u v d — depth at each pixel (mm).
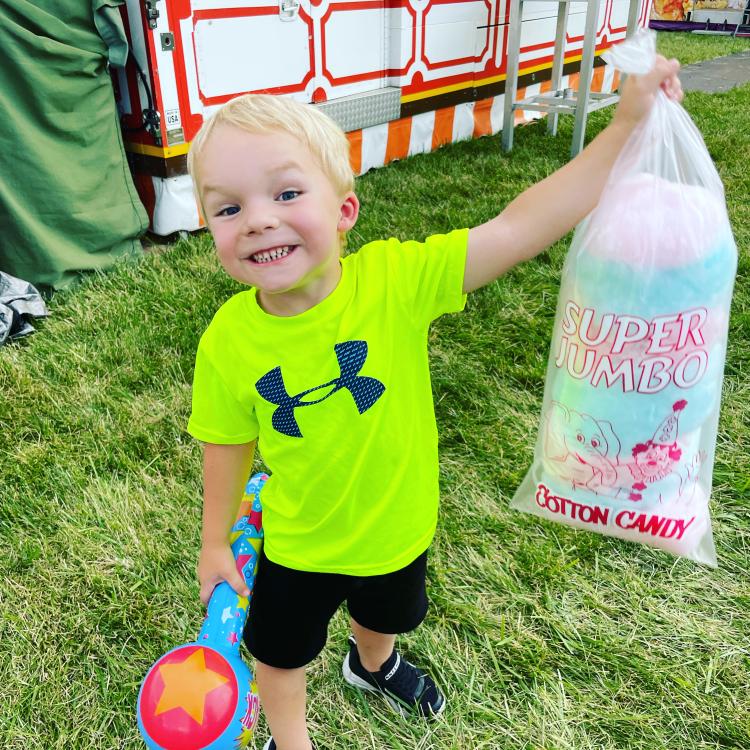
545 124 7215
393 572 1291
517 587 1972
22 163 3434
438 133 6215
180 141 4066
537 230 1166
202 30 4027
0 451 2490
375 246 1231
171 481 2338
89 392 2793
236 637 1213
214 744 1056
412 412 1236
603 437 1396
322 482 1219
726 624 1864
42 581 1998
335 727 1642
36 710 1676
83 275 3719
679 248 1241
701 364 1325
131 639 1852
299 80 4770
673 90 1209
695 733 1616
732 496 2287
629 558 2072
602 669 1763
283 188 1033
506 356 3053
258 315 1176
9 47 3262
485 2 6129
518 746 1602
